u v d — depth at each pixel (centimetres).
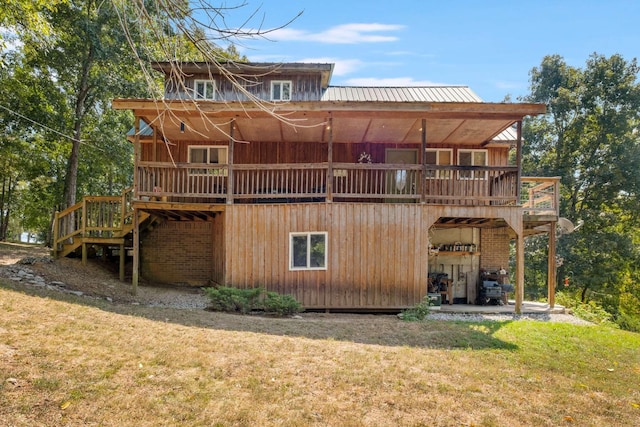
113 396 379
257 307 918
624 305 2420
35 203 2508
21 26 1265
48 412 341
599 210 2283
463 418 395
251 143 1302
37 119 1594
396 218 1023
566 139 2380
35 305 610
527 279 2494
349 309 1021
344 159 1309
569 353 652
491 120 1030
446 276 1248
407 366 526
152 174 1053
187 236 1426
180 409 371
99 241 1217
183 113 967
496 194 1146
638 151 2145
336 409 396
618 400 466
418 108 968
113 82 1694
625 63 2281
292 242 1021
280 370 480
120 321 616
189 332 605
